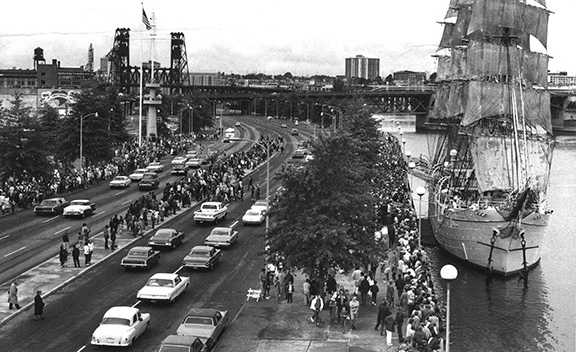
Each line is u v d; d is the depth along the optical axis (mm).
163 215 77875
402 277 48344
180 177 112062
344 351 38656
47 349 38250
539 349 48531
